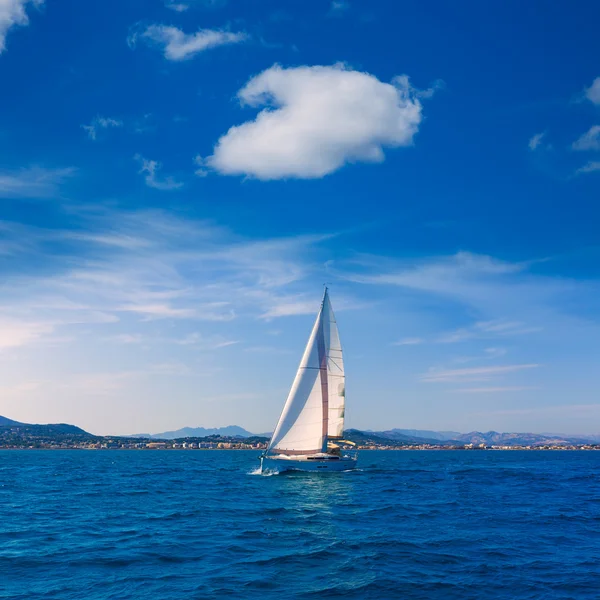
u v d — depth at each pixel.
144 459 173.12
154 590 20.55
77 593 20.22
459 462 156.62
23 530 32.97
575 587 21.28
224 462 145.62
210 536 30.89
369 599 19.69
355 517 38.34
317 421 70.75
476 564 24.64
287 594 20.16
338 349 71.69
